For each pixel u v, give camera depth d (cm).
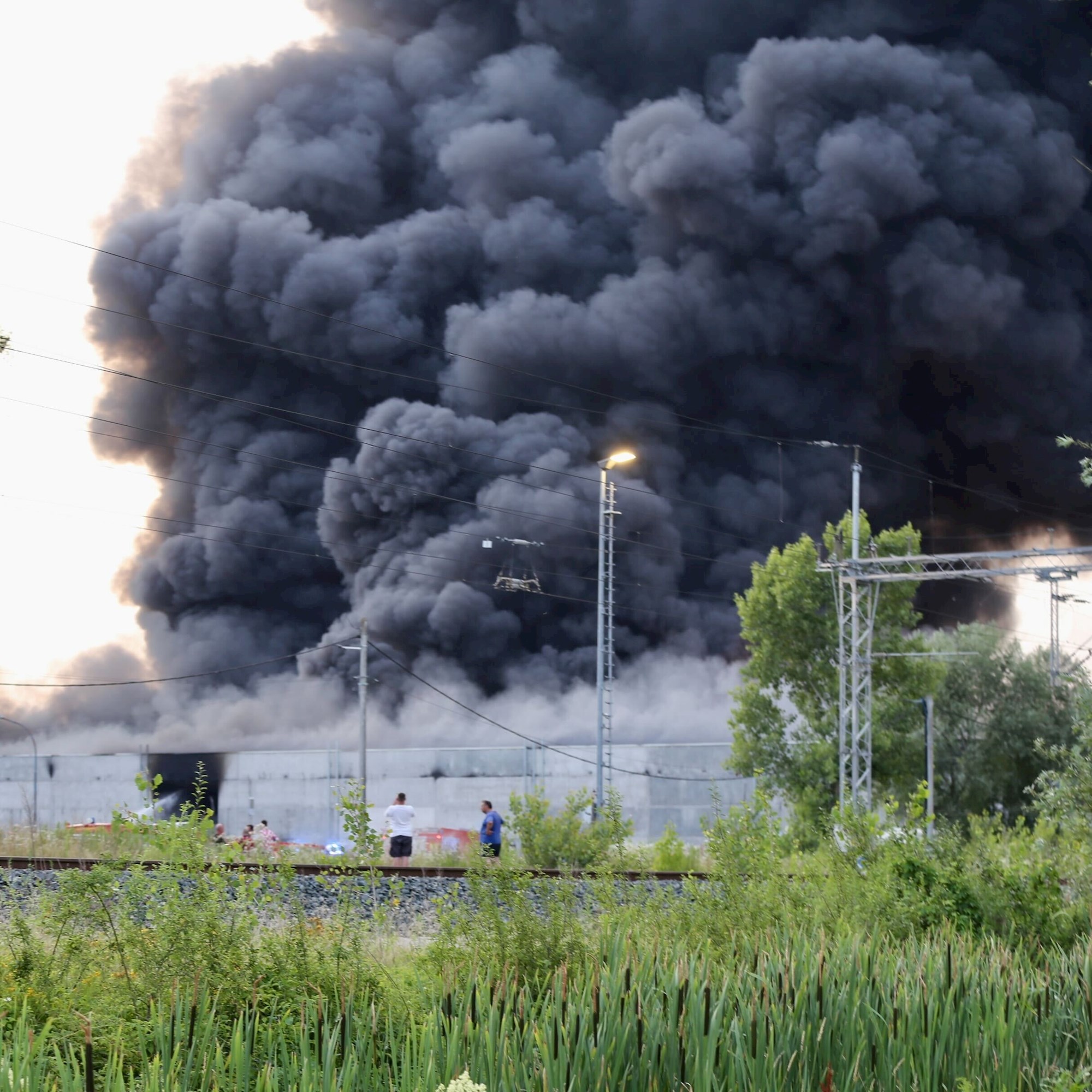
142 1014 1038
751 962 1202
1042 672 6022
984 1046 1023
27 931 1136
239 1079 843
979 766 5997
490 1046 875
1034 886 1761
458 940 1447
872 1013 1023
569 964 1250
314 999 1076
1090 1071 1027
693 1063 923
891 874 1780
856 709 4278
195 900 1172
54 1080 827
